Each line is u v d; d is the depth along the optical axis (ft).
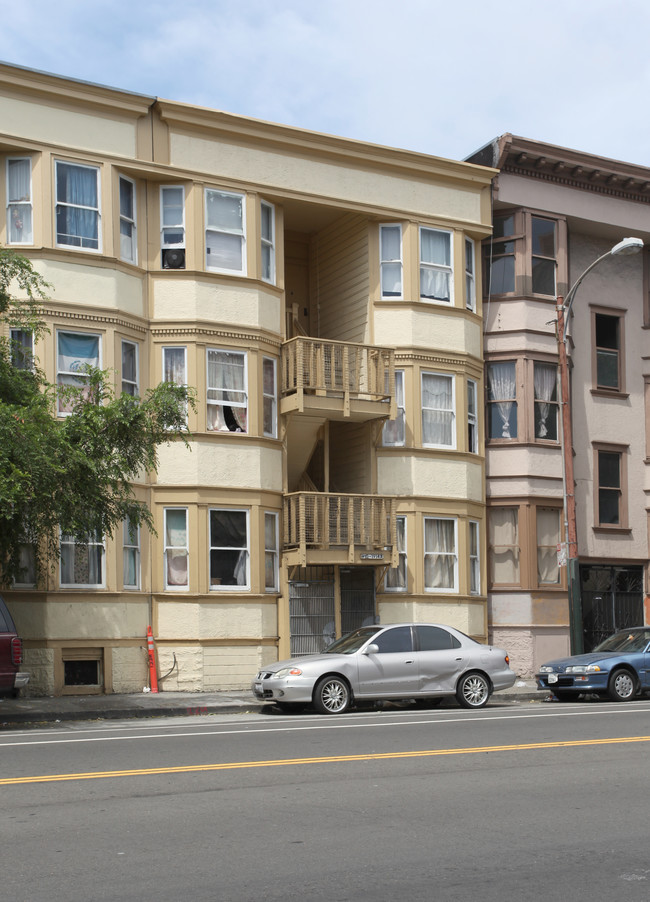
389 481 84.38
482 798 31.65
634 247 75.05
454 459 86.89
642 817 29.09
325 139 82.99
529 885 22.62
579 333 98.37
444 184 88.84
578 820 28.71
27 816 29.07
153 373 76.74
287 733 47.60
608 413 99.40
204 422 77.05
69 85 73.77
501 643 90.53
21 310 65.05
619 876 23.34
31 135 72.59
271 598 78.79
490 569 91.71
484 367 93.30
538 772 36.24
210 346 77.61
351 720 54.54
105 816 29.04
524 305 93.04
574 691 68.54
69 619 71.51
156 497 75.97
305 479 85.92
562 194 95.81
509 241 93.91
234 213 79.92
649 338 102.37
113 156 75.25
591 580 97.25
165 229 78.02
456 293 88.48
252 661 77.05
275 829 27.55
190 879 22.98
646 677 69.56
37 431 54.13
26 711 60.54
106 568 73.26
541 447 92.79
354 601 82.58
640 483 100.58
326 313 90.94
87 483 57.00
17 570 65.41
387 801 31.14
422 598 84.12
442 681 62.80
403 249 86.48
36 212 72.59
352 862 24.38
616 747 42.27
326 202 83.41
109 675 72.59
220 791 32.63
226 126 79.41
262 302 80.38
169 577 75.92
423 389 86.33
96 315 73.31
